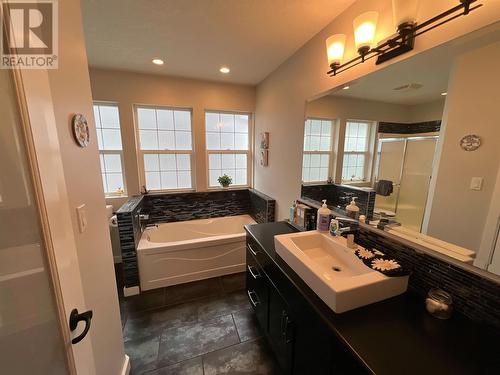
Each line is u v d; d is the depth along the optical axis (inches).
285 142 91.3
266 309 58.2
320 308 35.1
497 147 29.4
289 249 48.8
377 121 48.7
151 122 115.8
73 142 34.1
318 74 68.3
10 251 18.2
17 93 19.3
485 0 29.7
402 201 44.0
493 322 30.4
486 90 30.4
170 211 121.0
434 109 37.3
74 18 35.8
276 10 57.1
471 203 33.0
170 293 87.4
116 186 114.0
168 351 61.5
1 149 17.8
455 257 35.0
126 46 77.4
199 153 122.6
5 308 17.6
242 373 55.5
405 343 28.8
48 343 22.5
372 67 48.9
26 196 20.2
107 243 46.4
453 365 26.0
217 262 98.1
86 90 39.5
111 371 46.0
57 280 23.6
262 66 95.3
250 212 133.5
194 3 54.7
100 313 41.8
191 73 104.7
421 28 37.7
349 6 54.7
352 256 46.8
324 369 34.0
